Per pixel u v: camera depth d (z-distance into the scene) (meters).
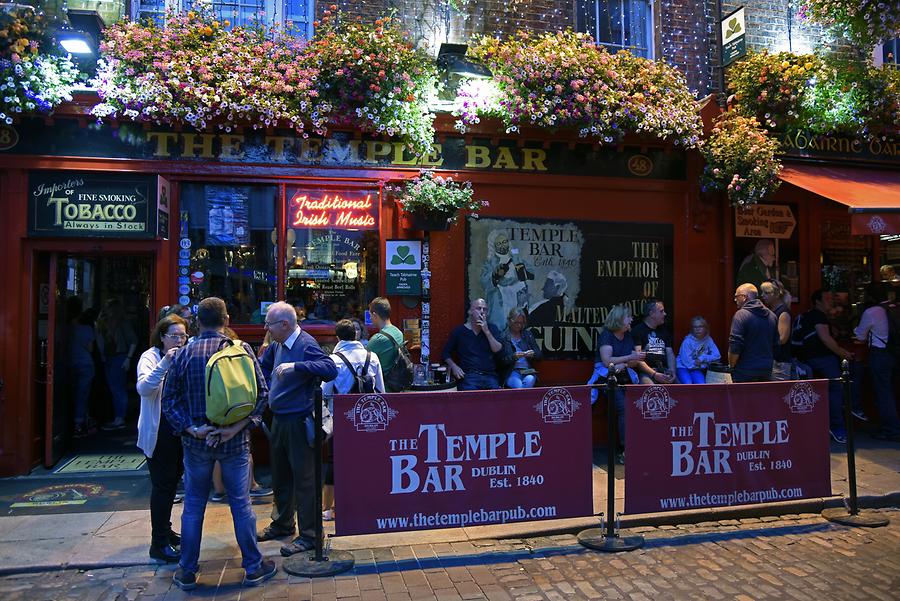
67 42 6.24
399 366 5.67
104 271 8.21
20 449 6.30
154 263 6.71
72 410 7.50
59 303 6.86
